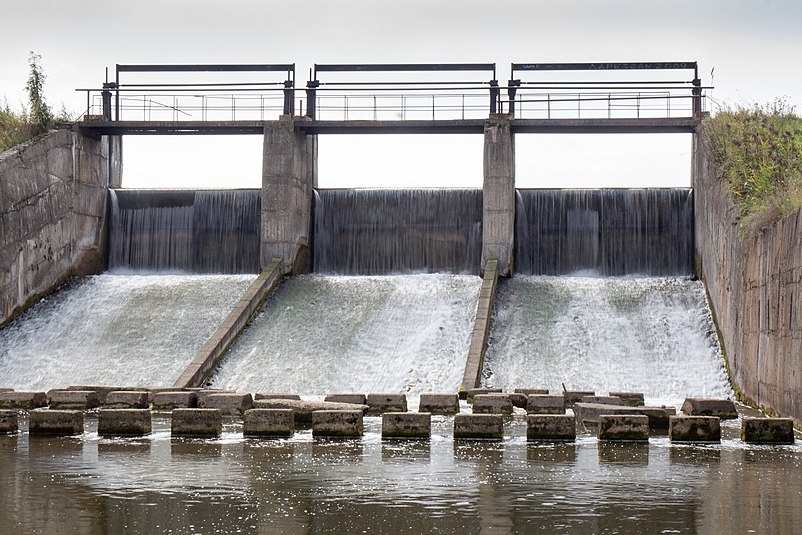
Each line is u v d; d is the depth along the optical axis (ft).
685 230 178.29
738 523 56.39
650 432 98.48
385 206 187.11
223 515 58.85
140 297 171.42
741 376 129.49
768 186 134.51
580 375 143.23
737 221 134.10
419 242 185.06
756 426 90.07
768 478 70.54
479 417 92.27
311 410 107.86
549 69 177.78
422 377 142.82
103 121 185.26
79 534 54.39
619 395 125.08
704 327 153.28
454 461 78.64
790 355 100.17
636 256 179.63
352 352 150.10
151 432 97.35
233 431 99.40
